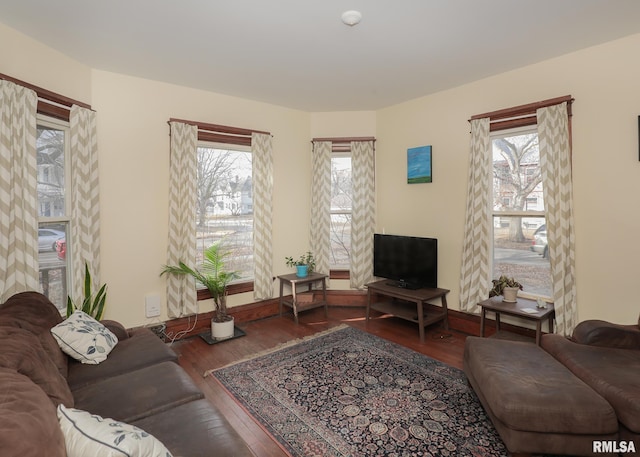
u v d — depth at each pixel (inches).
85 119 116.3
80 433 41.6
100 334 89.1
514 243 135.7
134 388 70.9
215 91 152.4
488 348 93.6
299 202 184.7
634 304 106.1
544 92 122.9
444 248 155.3
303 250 187.0
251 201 169.0
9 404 39.3
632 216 105.9
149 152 136.9
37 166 105.7
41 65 104.7
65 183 114.8
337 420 87.7
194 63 122.2
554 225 119.3
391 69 129.4
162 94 139.9
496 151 139.7
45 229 108.1
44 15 89.9
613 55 107.7
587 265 114.8
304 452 76.7
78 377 76.7
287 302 172.1
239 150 163.6
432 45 110.0
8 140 90.3
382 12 90.6
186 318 147.3
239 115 161.6
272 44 108.3
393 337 144.6
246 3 85.9
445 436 81.1
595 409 67.1
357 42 107.7
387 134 178.1
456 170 149.9
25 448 34.3
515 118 130.5
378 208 183.3
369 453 76.0
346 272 187.2
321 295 181.6
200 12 89.7
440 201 156.2
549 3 86.8
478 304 128.3
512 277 136.6
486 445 77.9
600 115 110.9
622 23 97.1
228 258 162.4
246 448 54.6
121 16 91.1
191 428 58.0
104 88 126.7
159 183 139.6
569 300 116.5
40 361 61.6
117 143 129.3
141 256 135.8
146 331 106.7
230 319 146.3
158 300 140.1
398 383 105.7
